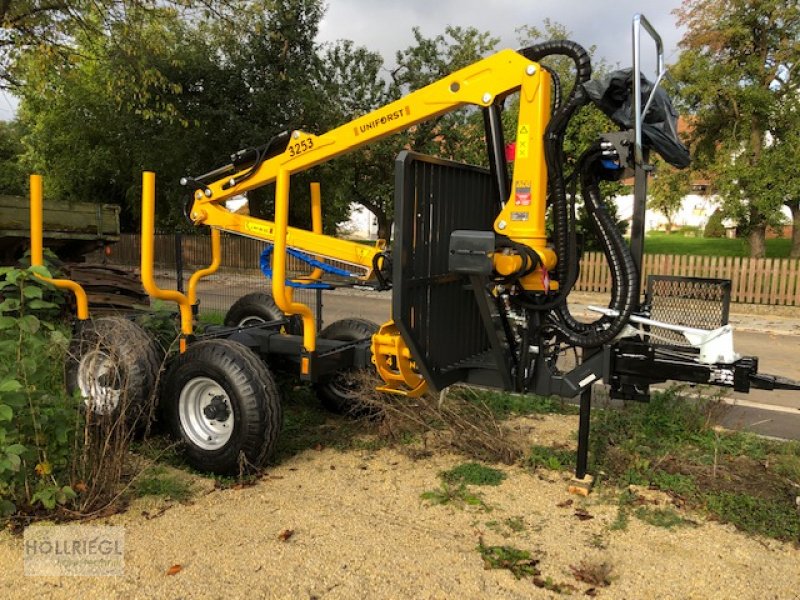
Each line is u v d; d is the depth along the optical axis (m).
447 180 4.04
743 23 16.36
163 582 3.03
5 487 3.53
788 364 8.70
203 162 19.78
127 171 23.33
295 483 4.24
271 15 18.86
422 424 4.89
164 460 4.53
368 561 3.25
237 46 18.77
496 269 3.66
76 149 24.16
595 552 3.41
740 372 3.60
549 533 3.61
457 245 3.52
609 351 3.84
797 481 4.26
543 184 3.85
